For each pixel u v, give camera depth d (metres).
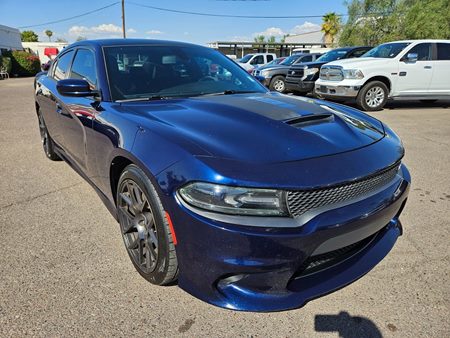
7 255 2.61
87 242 2.79
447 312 2.10
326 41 46.50
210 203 1.72
